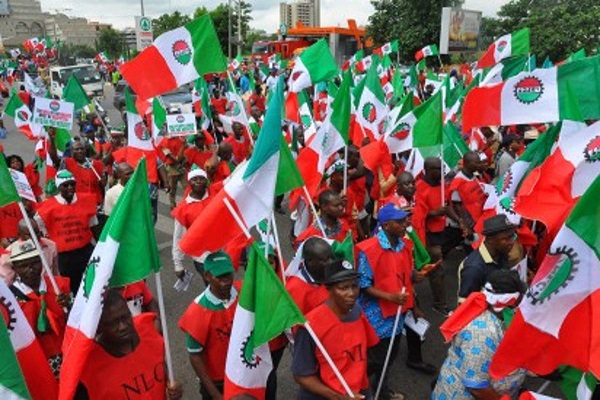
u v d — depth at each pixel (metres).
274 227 3.91
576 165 4.01
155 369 3.12
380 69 15.70
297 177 4.38
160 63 5.66
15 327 3.04
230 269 3.56
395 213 4.27
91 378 2.90
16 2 125.94
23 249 4.07
